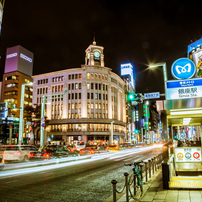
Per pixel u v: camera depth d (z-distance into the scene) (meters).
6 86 88.94
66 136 66.00
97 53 75.00
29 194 7.80
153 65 11.55
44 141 67.88
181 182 8.28
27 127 79.38
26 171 13.98
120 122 76.56
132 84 109.25
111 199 7.16
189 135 61.22
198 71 37.94
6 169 15.12
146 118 116.81
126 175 6.43
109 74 73.62
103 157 26.33
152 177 10.88
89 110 67.19
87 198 7.35
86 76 69.19
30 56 99.69
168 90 10.86
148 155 28.34
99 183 9.94
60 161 21.45
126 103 90.00
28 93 92.69
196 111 11.47
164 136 10.67
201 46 38.41
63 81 70.31
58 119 67.75
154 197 6.99
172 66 11.09
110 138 68.69
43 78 74.31
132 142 93.94
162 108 10.24
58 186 9.24
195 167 10.55
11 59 93.06
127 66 106.00
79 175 12.23
